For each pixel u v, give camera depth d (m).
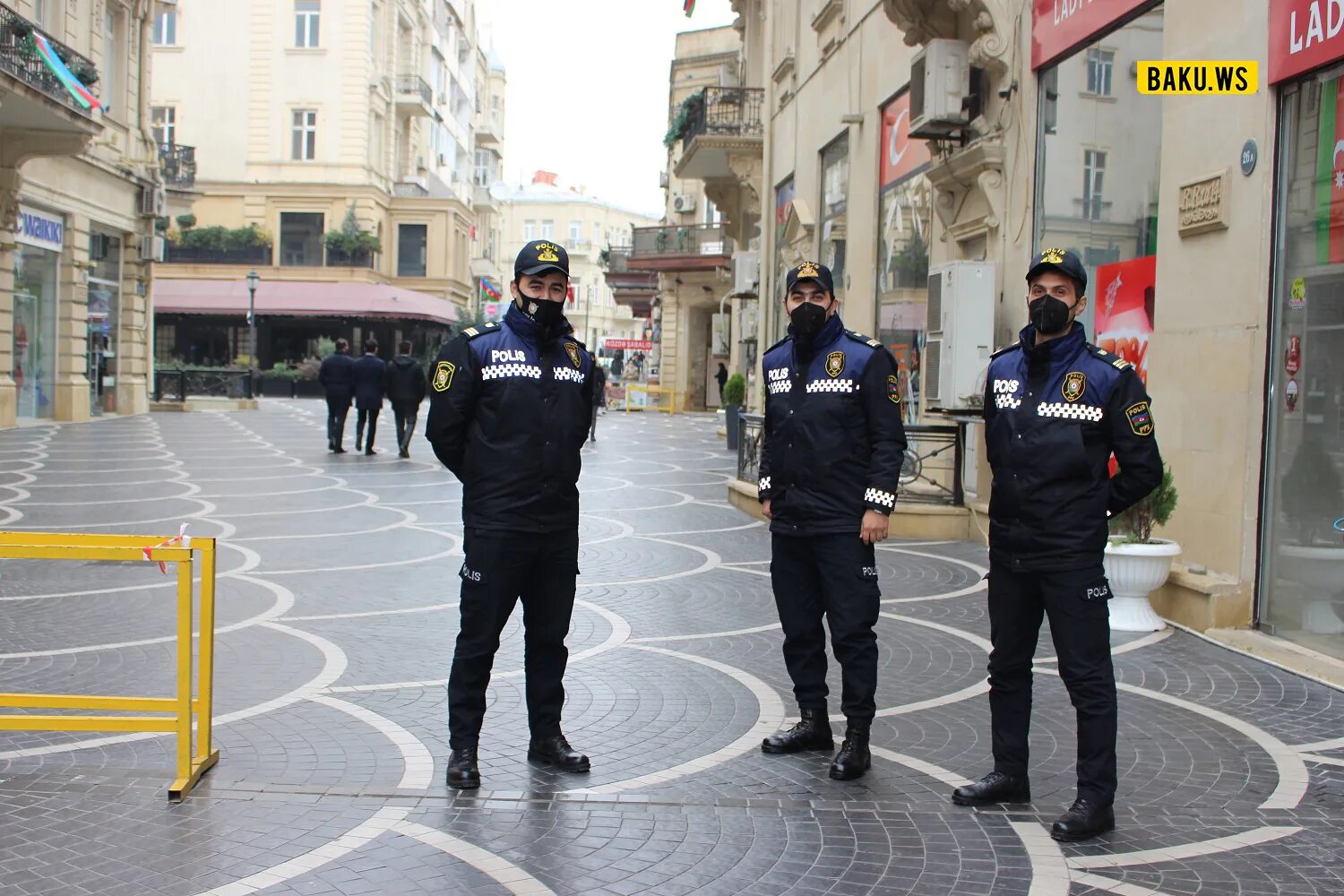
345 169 52.09
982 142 11.58
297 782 4.76
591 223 107.38
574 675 6.50
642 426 33.44
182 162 40.97
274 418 32.56
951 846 4.24
